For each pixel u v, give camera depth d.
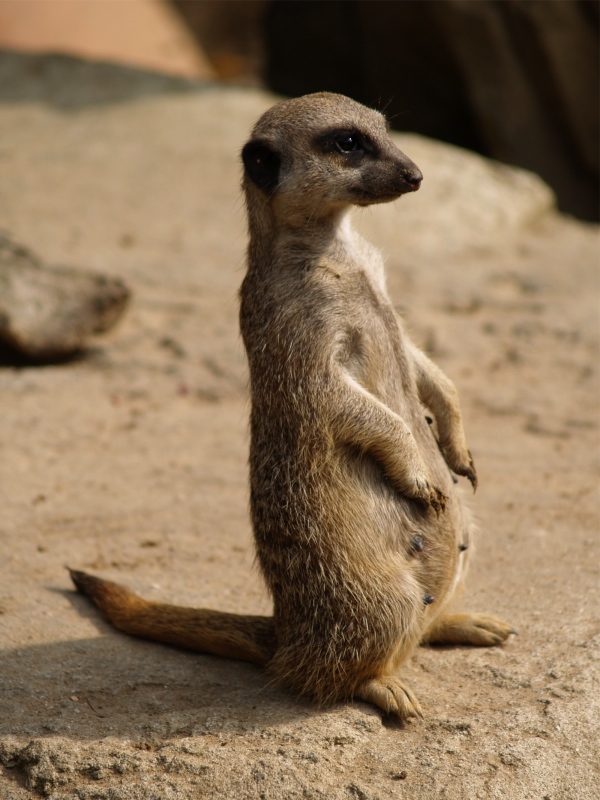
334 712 8.22
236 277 20.95
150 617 9.45
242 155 9.15
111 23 39.78
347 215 9.13
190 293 20.14
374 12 33.62
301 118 8.89
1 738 7.88
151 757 7.50
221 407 15.98
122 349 17.83
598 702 8.05
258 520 8.84
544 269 21.62
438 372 9.66
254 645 9.05
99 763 7.47
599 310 19.12
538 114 31.36
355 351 8.75
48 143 27.81
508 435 14.64
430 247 22.86
